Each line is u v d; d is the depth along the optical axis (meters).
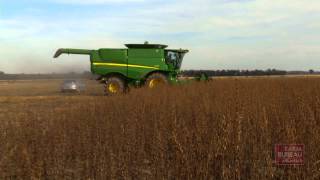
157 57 29.17
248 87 19.02
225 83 21.52
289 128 9.18
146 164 9.20
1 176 8.56
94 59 29.78
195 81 28.31
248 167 8.45
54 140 10.22
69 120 12.20
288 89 18.53
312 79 25.50
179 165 8.33
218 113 11.79
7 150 9.45
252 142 9.11
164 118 12.06
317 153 8.27
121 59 29.38
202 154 8.70
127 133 10.79
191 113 13.02
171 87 21.91
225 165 8.16
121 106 14.82
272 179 7.93
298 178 7.78
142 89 20.73
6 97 27.67
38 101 24.50
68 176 8.67
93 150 9.55
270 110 12.04
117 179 8.46
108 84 29.55
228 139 8.82
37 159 9.02
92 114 13.15
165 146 9.54
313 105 12.39
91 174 8.59
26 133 10.59
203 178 8.02
